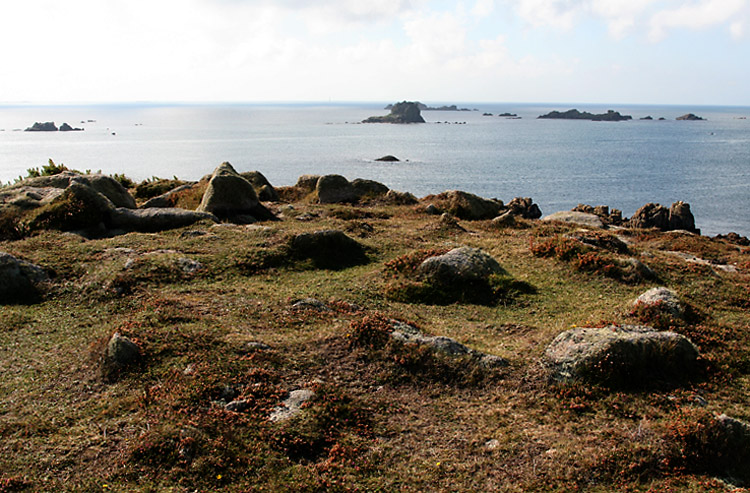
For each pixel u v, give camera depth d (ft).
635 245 89.10
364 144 643.04
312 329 45.50
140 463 28.22
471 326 48.83
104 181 87.35
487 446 31.45
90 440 29.86
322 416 33.04
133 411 32.65
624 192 308.81
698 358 40.45
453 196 115.75
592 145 655.35
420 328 46.03
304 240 67.21
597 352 38.01
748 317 52.03
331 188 114.52
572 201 279.90
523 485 28.17
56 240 66.69
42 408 33.17
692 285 60.80
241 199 87.15
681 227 170.30
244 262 62.39
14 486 26.32
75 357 39.55
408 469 29.50
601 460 29.40
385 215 99.09
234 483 27.48
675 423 31.71
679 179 361.30
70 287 52.95
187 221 77.66
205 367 36.94
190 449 29.04
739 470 29.40
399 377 38.52
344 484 27.86
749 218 242.99
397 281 58.23
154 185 115.14
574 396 36.19
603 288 58.95
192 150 546.67
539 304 54.39
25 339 42.93
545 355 40.04
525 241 78.95
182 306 48.06
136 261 58.23
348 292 55.72
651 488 27.73
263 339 42.04
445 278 57.47
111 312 48.08
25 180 93.86
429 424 33.81
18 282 51.90
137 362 37.60
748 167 430.61
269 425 31.81
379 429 33.04
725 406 35.40
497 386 37.73
